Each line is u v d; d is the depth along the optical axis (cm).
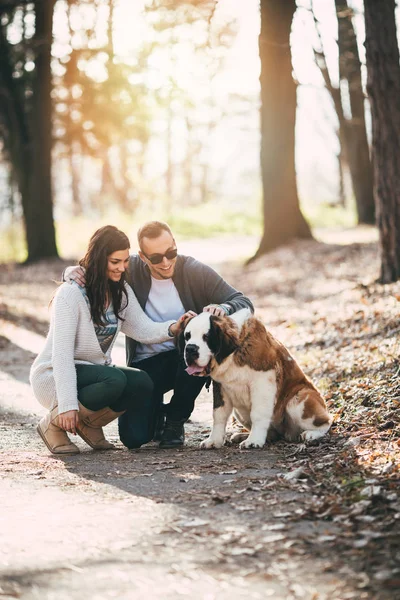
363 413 607
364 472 447
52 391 555
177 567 324
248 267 2128
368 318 1005
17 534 375
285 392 573
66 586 311
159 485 457
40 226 2844
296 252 2075
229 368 543
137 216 4825
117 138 3238
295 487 434
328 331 1027
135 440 565
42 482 473
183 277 590
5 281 2348
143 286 588
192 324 528
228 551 338
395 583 293
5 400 810
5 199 4078
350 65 2625
